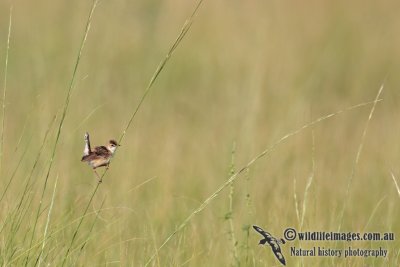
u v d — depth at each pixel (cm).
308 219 2089
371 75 4497
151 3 4966
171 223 2220
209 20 4650
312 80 4084
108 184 2475
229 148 2883
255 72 3719
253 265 1894
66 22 4556
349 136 3203
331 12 4934
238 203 2344
